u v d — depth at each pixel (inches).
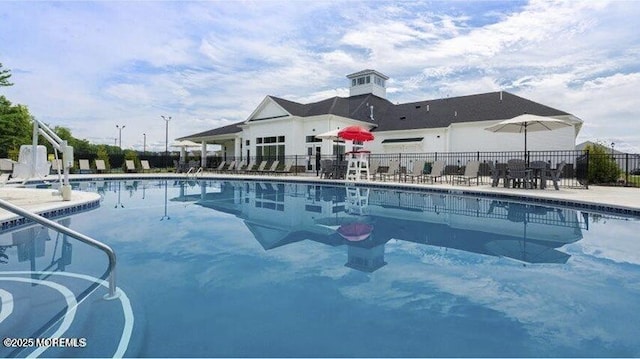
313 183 630.5
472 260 165.5
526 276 143.1
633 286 132.0
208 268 149.5
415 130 948.6
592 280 138.3
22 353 82.3
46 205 277.1
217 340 91.1
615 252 181.3
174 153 1390.3
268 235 215.9
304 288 127.8
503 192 408.5
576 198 350.3
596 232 231.1
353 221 269.7
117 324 98.0
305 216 292.2
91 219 265.9
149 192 478.6
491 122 843.4
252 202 382.9
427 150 938.1
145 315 104.4
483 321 103.6
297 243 196.1
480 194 430.0
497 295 123.0
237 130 1197.7
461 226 249.9
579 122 778.2
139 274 140.6
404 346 89.7
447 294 123.6
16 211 94.3
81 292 120.6
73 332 93.0
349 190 526.6
